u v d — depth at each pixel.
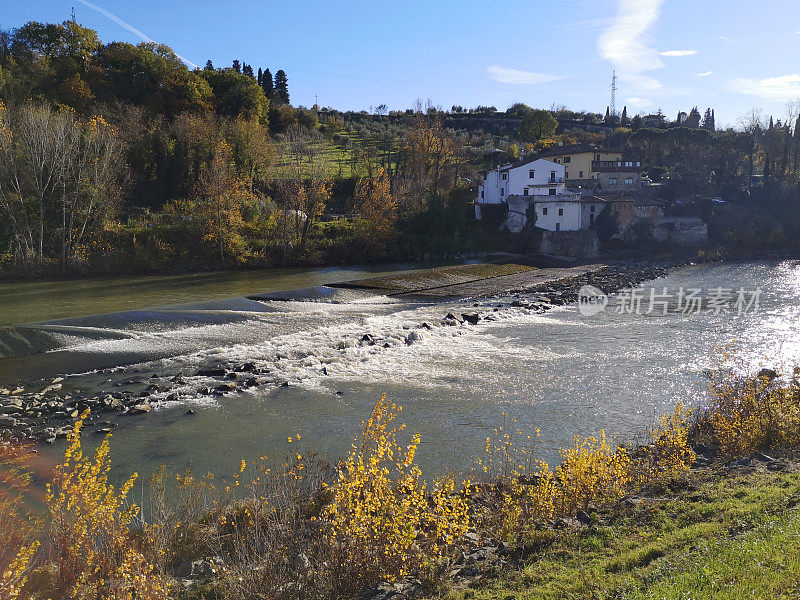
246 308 41.56
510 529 11.90
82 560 9.80
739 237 84.38
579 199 80.69
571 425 20.92
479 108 175.88
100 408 22.55
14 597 8.73
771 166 108.88
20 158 58.88
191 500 14.10
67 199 60.19
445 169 98.38
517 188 88.25
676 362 29.27
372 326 37.28
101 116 76.44
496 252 79.88
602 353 31.17
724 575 8.27
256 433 20.14
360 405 22.94
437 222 80.75
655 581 8.50
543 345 33.06
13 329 30.98
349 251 72.00
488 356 30.58
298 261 68.25
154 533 11.69
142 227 64.56
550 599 8.63
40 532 11.52
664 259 78.75
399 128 138.38
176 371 27.56
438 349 32.00
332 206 87.69
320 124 133.50
